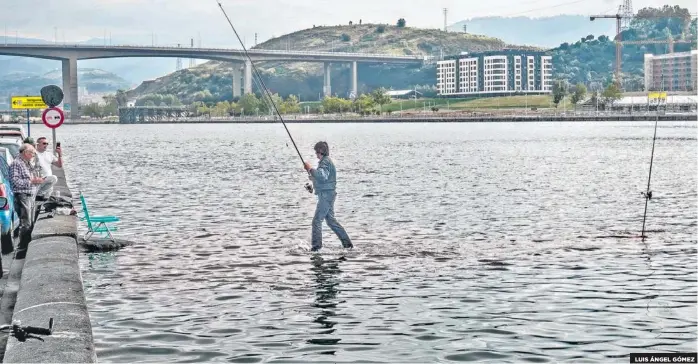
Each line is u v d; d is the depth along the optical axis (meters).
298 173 54.22
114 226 25.92
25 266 15.24
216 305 14.64
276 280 16.91
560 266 18.36
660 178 47.12
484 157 73.75
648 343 12.13
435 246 21.39
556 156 74.81
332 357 11.51
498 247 21.19
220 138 156.25
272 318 13.70
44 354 9.53
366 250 20.72
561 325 13.17
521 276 17.19
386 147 100.56
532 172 52.88
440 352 11.73
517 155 77.12
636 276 17.14
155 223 26.91
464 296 15.29
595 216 28.22
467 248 21.02
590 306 14.46
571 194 36.81
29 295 12.72
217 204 33.25
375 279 16.95
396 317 13.74
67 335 10.37
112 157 80.69
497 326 13.14
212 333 12.74
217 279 17.05
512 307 14.41
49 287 13.24
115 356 11.53
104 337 12.51
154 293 15.66
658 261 18.94
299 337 12.54
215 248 21.30
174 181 47.19
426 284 16.41
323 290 15.91
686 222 26.47
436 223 26.42
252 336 12.59
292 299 15.12
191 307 14.47
